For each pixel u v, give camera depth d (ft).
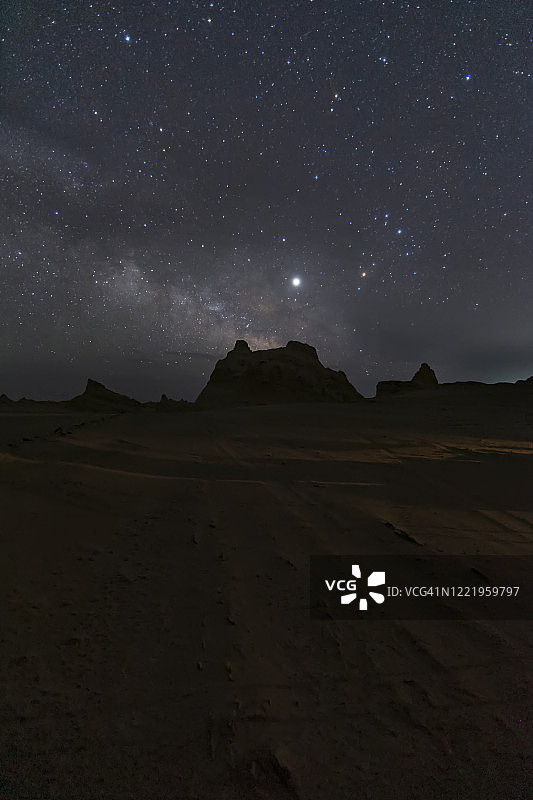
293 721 6.05
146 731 5.76
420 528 14.05
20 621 7.98
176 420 49.24
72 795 4.80
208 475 20.43
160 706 6.22
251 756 5.41
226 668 7.07
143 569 10.42
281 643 7.89
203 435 36.19
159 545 11.83
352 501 16.90
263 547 12.04
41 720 5.84
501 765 5.37
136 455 23.73
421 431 44.80
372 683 6.89
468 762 5.42
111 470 18.89
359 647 7.85
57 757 5.28
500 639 8.19
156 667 7.04
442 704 6.45
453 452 31.35
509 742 5.74
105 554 11.07
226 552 11.59
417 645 7.95
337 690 6.72
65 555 10.75
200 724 5.90
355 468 23.86
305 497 17.20
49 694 6.33
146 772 5.15
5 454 19.25
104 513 13.84
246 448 30.14
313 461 25.67
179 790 4.93
